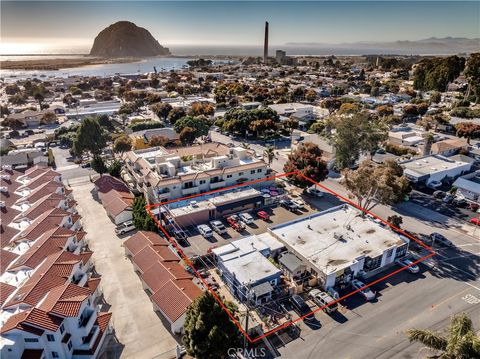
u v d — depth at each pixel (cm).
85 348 3653
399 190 6050
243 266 4850
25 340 3356
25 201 6644
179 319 4034
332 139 9012
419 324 4188
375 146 8538
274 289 4688
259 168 7775
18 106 18638
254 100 18275
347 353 3800
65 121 15038
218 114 15888
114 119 15175
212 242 5934
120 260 5469
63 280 4169
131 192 7781
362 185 6088
